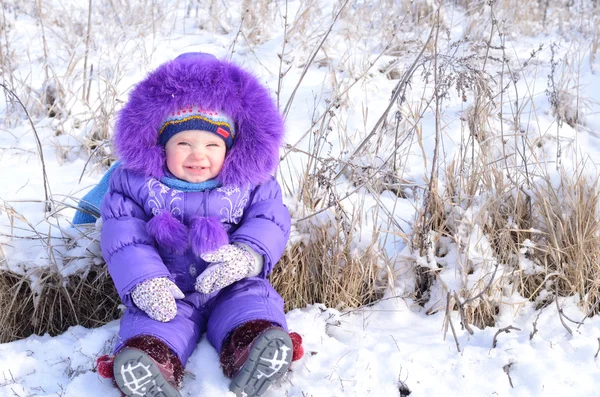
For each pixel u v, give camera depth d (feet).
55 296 9.89
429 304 10.18
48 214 11.16
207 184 9.09
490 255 10.24
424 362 8.89
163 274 8.46
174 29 21.80
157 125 8.80
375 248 10.30
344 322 9.86
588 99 15.74
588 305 10.04
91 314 10.17
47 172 13.16
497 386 8.52
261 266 8.93
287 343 7.83
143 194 9.02
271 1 22.00
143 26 20.99
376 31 20.27
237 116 8.90
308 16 19.47
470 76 11.37
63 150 13.83
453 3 23.29
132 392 7.68
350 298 10.15
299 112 15.42
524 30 21.39
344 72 17.15
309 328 9.47
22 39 20.36
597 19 21.57
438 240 10.48
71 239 10.16
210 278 8.66
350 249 10.32
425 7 20.59
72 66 15.90
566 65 17.57
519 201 10.61
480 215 10.40
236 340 8.27
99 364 7.97
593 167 12.78
